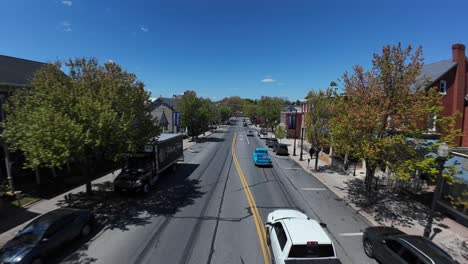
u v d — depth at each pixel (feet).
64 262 30.53
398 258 28.19
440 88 70.85
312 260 25.71
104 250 33.35
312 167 87.76
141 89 52.70
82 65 50.29
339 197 56.75
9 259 27.45
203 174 76.28
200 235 37.83
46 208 47.01
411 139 45.19
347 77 49.03
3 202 48.16
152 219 43.27
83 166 49.73
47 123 38.73
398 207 50.44
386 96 44.60
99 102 42.91
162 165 67.15
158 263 30.66
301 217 36.94
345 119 46.62
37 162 38.24
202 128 177.47
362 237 38.58
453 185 46.32
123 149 45.98
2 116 56.03
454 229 41.45
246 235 38.11
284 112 217.77
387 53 43.19
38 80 47.42
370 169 50.55
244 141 166.50
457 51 70.38
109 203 50.57
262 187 63.82
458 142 71.10
